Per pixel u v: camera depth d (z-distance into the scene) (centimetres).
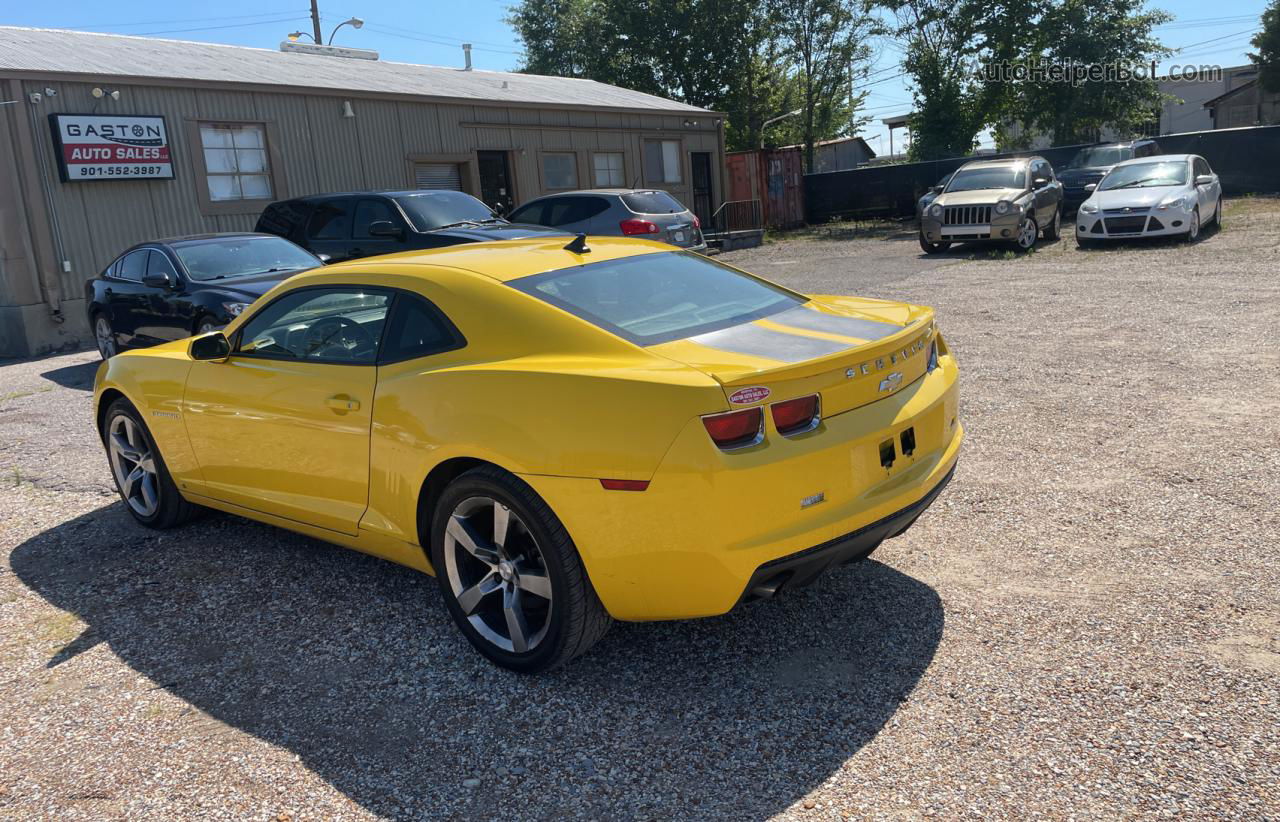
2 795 274
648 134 2372
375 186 1745
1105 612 336
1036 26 3247
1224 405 576
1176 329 820
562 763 275
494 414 310
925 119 3384
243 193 1549
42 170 1302
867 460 305
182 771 282
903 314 364
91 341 1364
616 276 365
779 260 1878
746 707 296
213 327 870
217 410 424
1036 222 1680
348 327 375
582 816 252
